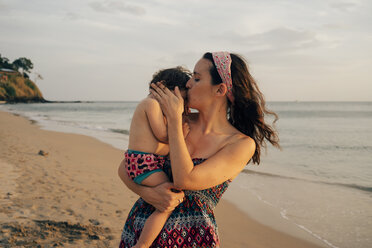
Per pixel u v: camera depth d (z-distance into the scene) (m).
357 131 28.64
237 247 4.88
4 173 7.66
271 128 1.80
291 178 9.62
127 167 1.45
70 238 4.09
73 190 6.74
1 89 121.19
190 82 1.63
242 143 1.52
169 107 1.42
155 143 1.47
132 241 1.53
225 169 1.45
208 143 1.55
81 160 11.01
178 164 1.35
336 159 14.03
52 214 5.01
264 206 6.87
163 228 1.42
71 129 25.94
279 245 4.98
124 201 6.27
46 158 10.62
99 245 3.96
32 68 140.12
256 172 10.36
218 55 1.60
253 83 1.71
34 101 134.62
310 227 5.73
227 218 6.17
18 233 4.05
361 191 8.30
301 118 49.78
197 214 1.44
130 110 81.81
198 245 1.41
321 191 8.20
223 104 1.64
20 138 16.56
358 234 5.43
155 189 1.40
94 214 5.27
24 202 5.52
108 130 26.00
